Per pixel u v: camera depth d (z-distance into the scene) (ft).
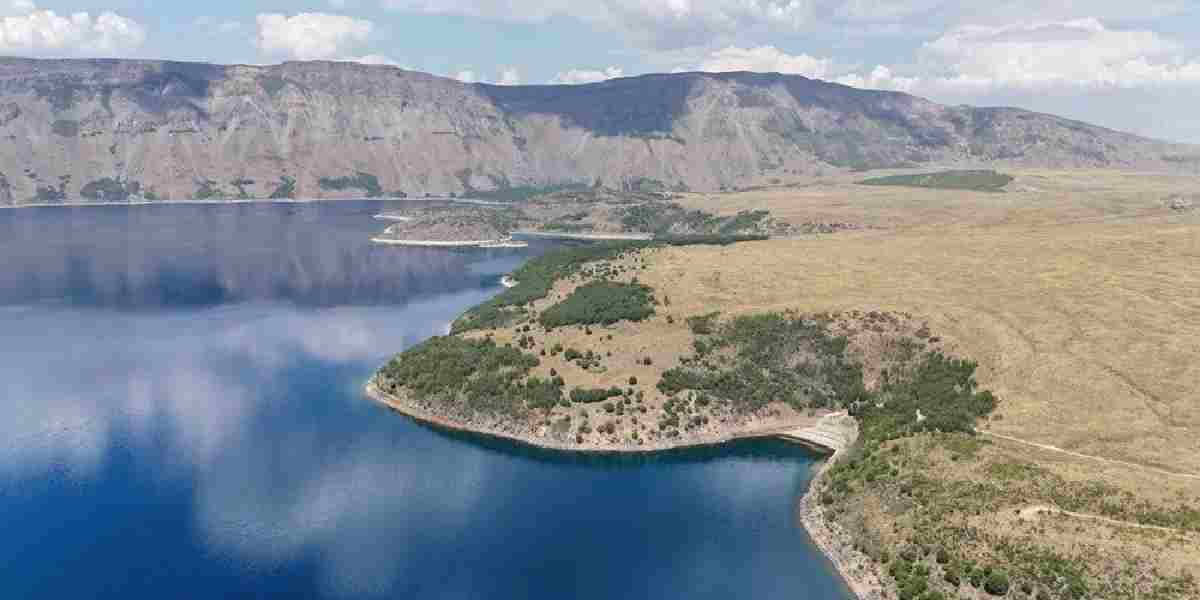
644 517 571.69
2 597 464.24
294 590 477.36
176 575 489.26
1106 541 441.27
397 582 486.79
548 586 484.33
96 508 568.41
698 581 490.49
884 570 477.36
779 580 491.72
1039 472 515.91
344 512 571.69
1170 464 530.68
